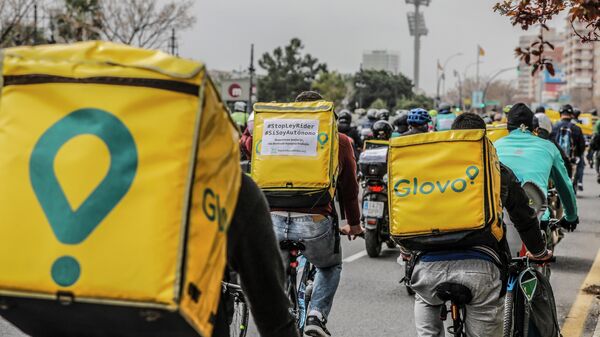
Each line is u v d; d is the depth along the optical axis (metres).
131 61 2.75
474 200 5.25
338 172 7.62
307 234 7.27
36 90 2.75
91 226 2.58
